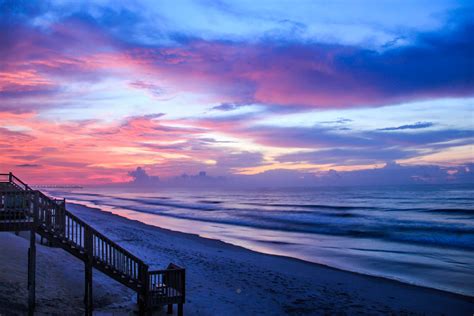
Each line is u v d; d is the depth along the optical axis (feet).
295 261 74.59
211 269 65.36
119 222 138.51
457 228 130.72
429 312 46.65
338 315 44.91
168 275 40.86
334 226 143.54
